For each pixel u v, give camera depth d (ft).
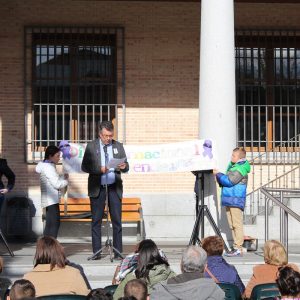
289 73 63.00
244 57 62.80
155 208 59.72
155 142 61.41
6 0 60.80
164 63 61.62
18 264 42.96
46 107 61.26
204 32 47.26
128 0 61.46
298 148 62.03
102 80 61.67
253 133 62.64
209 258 32.73
